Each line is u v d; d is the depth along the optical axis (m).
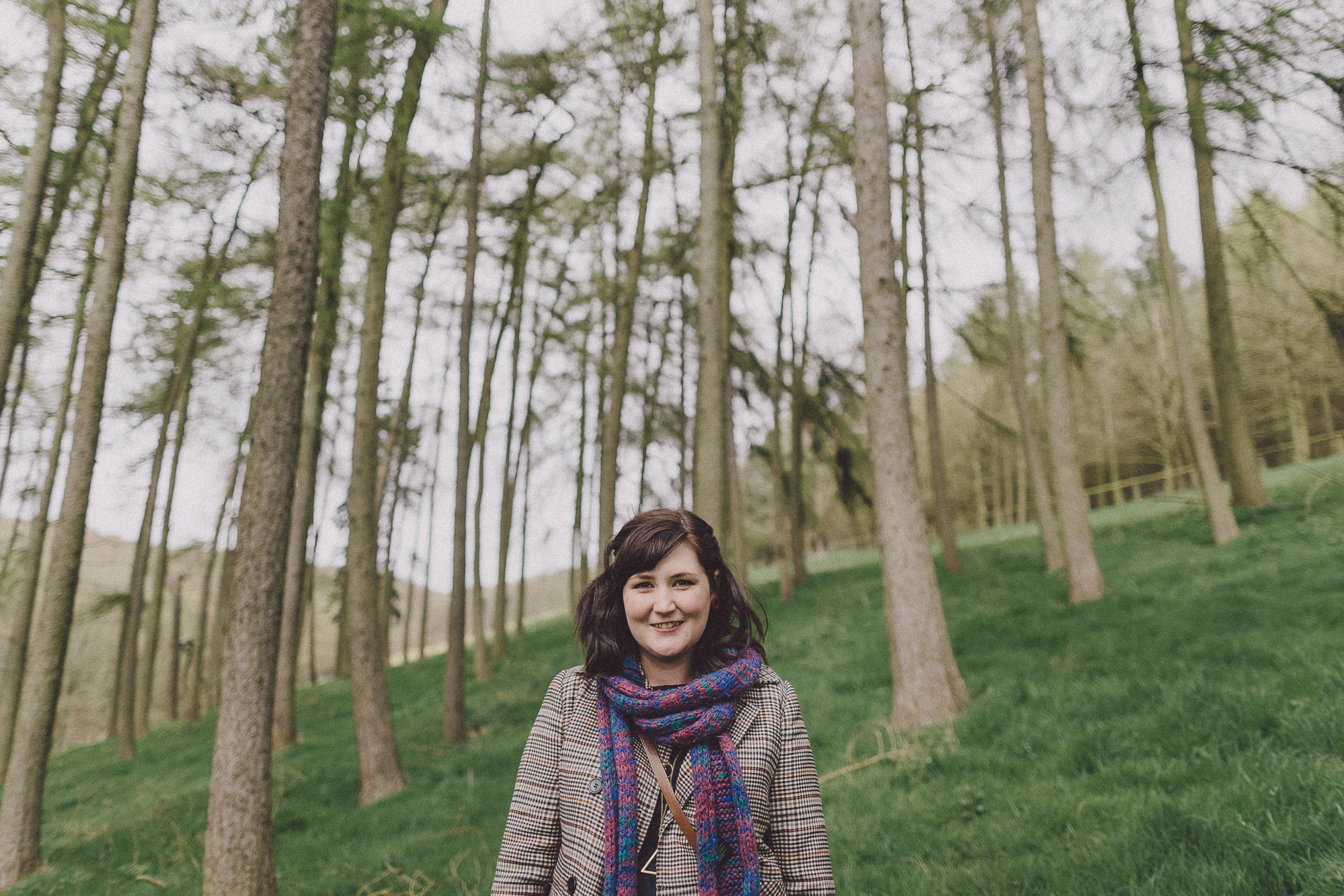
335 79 7.62
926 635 6.51
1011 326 14.44
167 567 19.52
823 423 16.75
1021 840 3.56
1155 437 29.69
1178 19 11.64
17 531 13.57
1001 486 38.09
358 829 6.95
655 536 1.43
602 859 1.31
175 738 16.52
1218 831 2.96
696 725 1.32
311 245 4.87
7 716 14.15
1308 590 7.43
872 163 7.06
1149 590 9.42
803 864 1.37
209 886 4.20
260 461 4.62
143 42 7.20
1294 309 19.17
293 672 12.98
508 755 8.70
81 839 8.05
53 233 9.33
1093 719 5.07
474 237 11.19
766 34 13.59
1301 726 3.78
